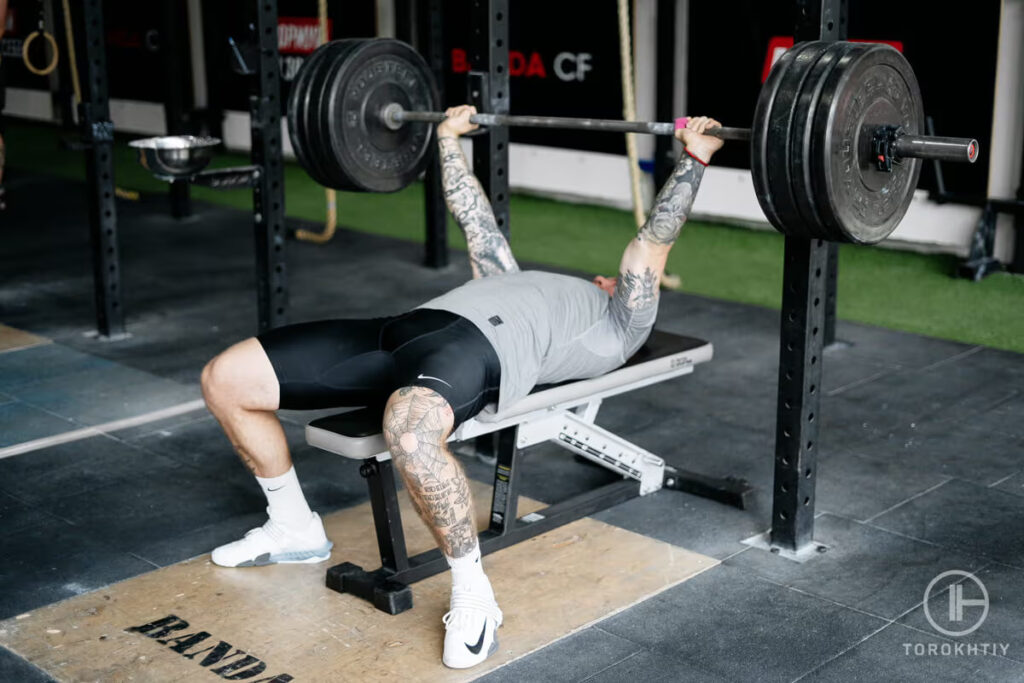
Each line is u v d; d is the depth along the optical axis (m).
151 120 8.45
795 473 2.36
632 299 2.34
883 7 4.84
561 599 2.24
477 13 2.68
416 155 3.03
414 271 4.89
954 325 4.05
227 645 2.09
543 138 6.26
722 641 2.08
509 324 2.21
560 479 2.85
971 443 3.00
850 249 5.15
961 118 4.75
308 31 7.23
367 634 2.12
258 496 2.75
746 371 3.61
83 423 3.21
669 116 5.56
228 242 5.50
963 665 1.99
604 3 5.76
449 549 2.02
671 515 2.61
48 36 4.01
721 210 5.67
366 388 2.20
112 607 2.23
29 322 4.20
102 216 3.90
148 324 4.18
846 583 2.28
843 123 1.94
